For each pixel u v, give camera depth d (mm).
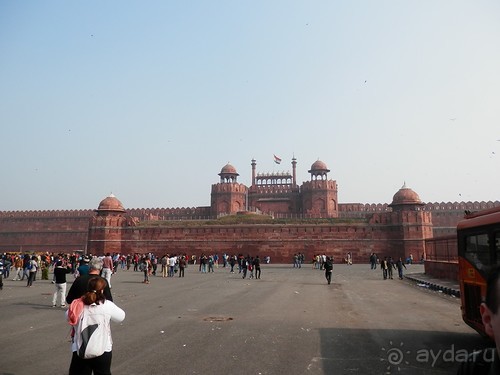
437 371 5625
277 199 69000
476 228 7055
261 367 5711
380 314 10500
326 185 65062
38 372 5422
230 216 54875
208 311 10953
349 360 6113
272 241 45000
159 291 16469
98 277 4180
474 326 7184
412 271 29656
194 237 46812
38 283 19766
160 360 6035
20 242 65312
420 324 9078
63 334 7875
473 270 7195
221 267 39094
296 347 6887
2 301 12859
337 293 15734
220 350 6656
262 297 14305
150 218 61312
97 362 3941
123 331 8219
